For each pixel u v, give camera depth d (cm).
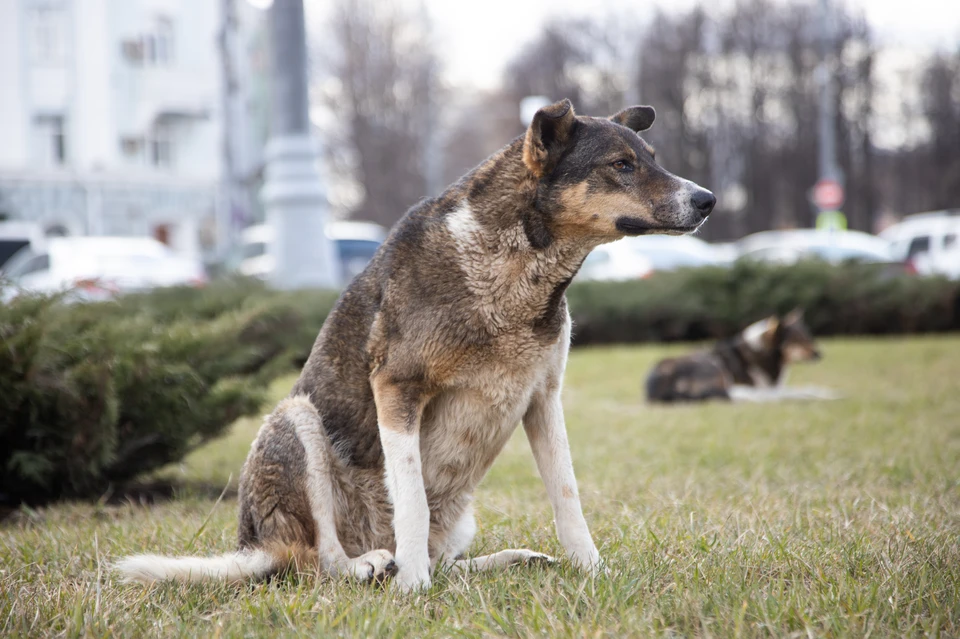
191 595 452
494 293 467
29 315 746
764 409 1250
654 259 2705
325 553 485
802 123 6366
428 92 6706
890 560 467
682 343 2194
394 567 464
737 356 1469
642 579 439
